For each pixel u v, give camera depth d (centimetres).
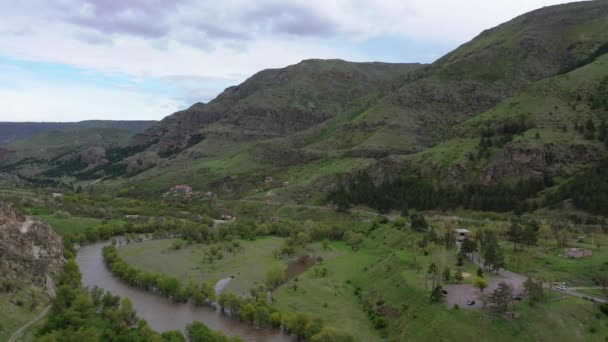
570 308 13125
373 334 14550
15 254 17900
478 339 12400
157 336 13400
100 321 15138
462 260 17538
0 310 14562
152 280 19488
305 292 18462
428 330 13288
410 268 17762
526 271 16500
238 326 15738
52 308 16100
